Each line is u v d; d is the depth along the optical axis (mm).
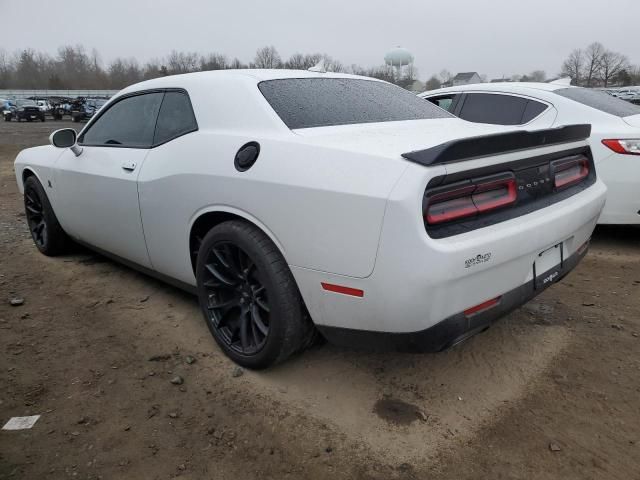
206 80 3041
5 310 3545
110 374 2783
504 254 2211
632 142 4535
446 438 2314
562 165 2742
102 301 3680
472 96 5699
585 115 4895
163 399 2574
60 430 2350
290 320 2502
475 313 2215
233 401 2559
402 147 2246
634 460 2188
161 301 3670
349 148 2258
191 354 2979
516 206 2385
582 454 2219
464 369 2836
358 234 2107
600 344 3094
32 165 4398
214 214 2768
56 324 3344
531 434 2336
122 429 2357
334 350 3002
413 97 3549
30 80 96500
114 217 3498
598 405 2531
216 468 2145
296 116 2688
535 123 5160
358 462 2178
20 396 2592
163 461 2176
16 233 5512
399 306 2080
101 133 3770
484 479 2092
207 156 2746
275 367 2840
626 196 4605
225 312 2902
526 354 2984
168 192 2961
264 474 2117
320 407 2516
